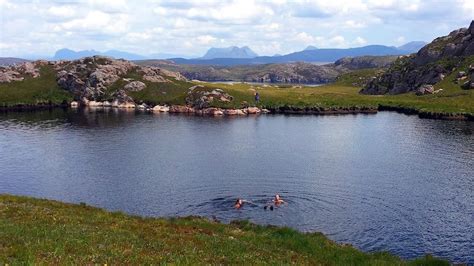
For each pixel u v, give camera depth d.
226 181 80.50
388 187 76.62
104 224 36.19
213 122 165.50
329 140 125.81
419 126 149.12
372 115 184.38
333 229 56.31
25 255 23.89
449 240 53.62
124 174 86.00
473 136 127.12
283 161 98.12
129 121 166.62
